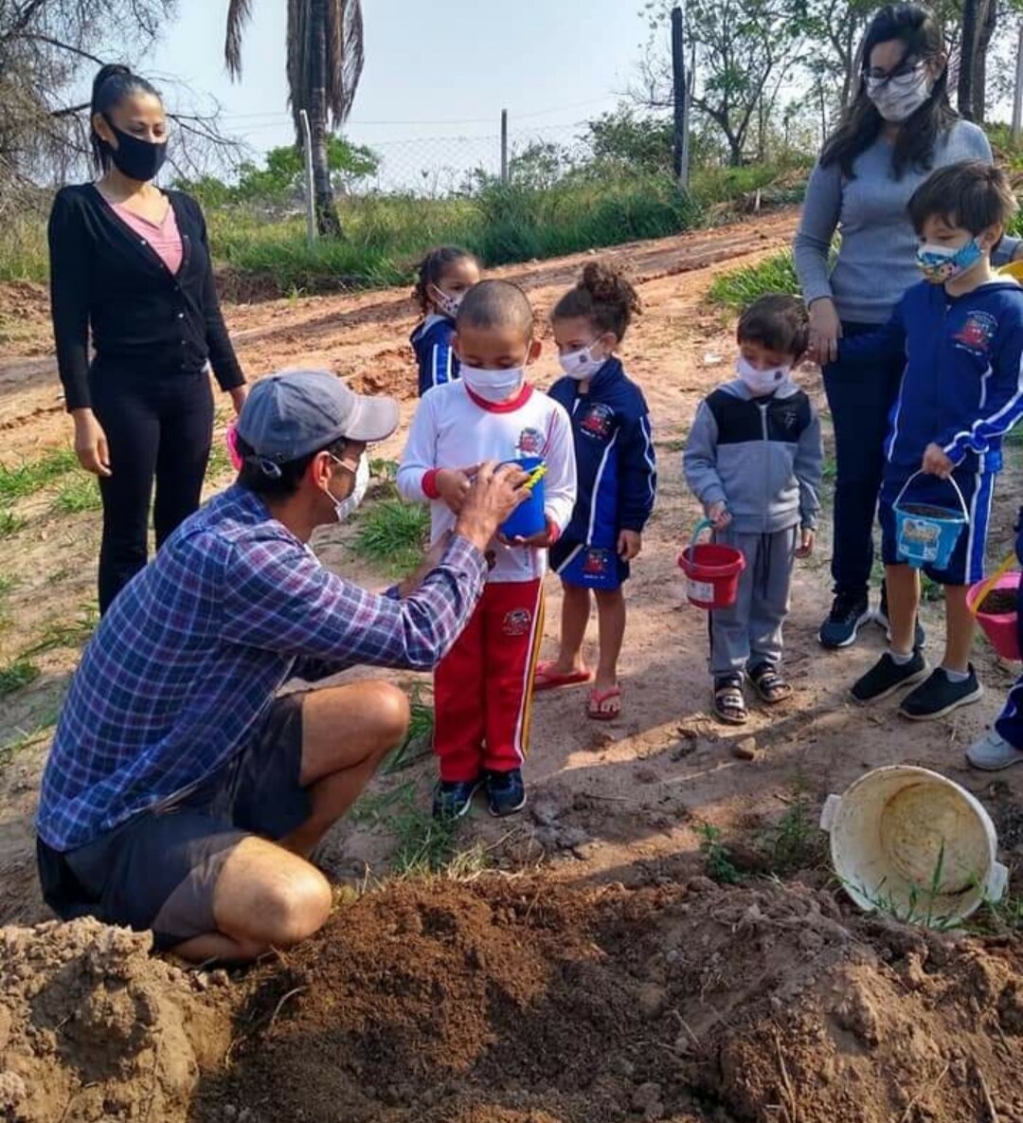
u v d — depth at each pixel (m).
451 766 3.80
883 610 4.59
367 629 2.97
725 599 3.87
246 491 3.03
